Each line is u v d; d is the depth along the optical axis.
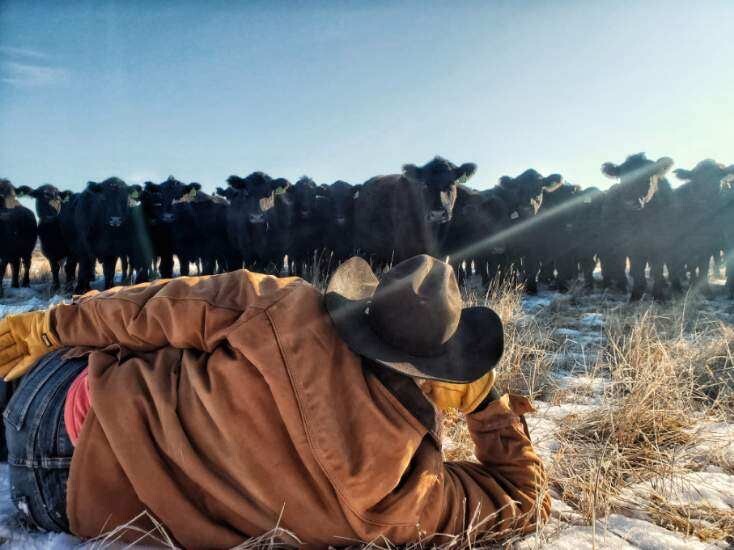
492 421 2.40
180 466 2.04
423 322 2.06
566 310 7.79
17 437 2.21
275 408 2.02
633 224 10.19
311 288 2.30
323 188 13.46
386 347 2.11
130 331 2.22
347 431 2.03
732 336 5.02
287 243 12.79
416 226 11.02
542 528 2.35
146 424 2.09
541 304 8.41
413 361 2.09
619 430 3.37
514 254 11.70
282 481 2.00
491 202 11.96
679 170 10.40
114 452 2.05
